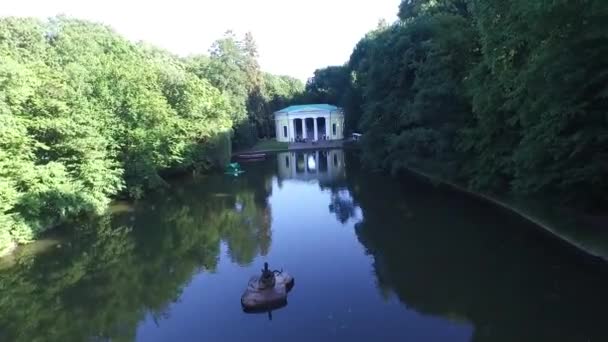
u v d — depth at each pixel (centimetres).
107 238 2316
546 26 1366
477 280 1505
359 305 1395
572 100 1392
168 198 3372
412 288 1489
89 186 2761
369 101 4459
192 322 1350
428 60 2958
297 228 2378
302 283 1596
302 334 1235
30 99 2367
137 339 1268
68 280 1752
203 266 1845
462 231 2086
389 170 4116
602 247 1598
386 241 2028
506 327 1189
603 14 1219
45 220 2422
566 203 1870
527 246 1792
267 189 3716
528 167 1742
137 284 1686
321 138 8244
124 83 3322
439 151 2806
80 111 2672
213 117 4897
